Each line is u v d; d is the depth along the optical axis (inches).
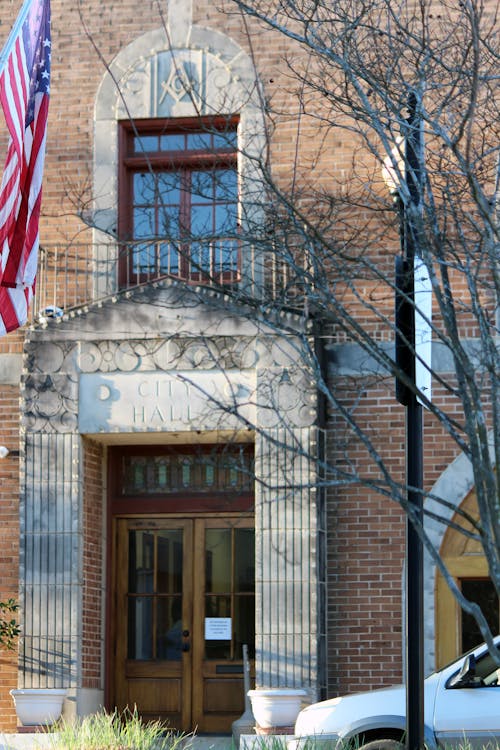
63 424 647.8
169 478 692.1
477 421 268.5
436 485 639.1
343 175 655.1
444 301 291.9
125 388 644.1
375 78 325.7
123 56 697.6
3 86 520.7
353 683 637.9
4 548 668.7
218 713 675.4
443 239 304.0
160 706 679.1
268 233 361.1
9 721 654.5
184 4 692.7
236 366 634.2
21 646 637.9
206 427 633.6
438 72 386.3
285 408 627.5
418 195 313.0
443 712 446.3
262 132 665.6
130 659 684.7
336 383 650.8
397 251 629.0
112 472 691.4
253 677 676.1
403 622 636.1
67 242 684.7
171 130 695.1
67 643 636.1
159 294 640.4
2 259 522.9
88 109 697.0
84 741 462.3
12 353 682.8
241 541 687.1
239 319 636.1
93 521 665.6
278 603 623.5
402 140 322.7
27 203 535.8
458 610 637.9
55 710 619.5
